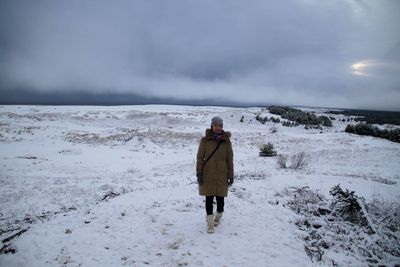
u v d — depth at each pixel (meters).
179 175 16.06
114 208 7.25
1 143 28.20
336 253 5.70
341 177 12.07
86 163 21.66
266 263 4.91
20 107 66.31
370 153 27.86
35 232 5.84
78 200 11.51
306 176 11.80
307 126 68.56
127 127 47.94
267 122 67.75
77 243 5.39
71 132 37.72
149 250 5.16
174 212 6.97
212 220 5.83
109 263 4.74
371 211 7.63
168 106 99.81
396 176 17.59
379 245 6.15
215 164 5.75
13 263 4.77
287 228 6.45
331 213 7.42
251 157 25.53
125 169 19.73
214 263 4.80
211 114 69.19
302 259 5.20
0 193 12.41
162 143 34.19
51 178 15.63
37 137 33.16
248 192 8.94
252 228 6.25
